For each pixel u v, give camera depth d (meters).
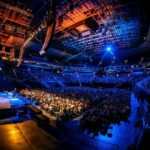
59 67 45.16
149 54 31.92
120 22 17.52
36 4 13.55
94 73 49.62
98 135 11.34
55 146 9.77
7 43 21.67
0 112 16.92
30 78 41.97
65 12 15.11
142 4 13.70
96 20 17.05
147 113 12.59
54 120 14.93
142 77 34.66
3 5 12.81
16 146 9.80
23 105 19.31
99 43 26.78
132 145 8.84
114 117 14.50
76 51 33.34
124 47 29.59
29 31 18.47
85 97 27.44
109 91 37.91
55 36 22.75
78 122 14.63
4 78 35.44
